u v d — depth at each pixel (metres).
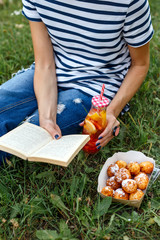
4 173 1.71
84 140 1.43
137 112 2.07
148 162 1.59
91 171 1.71
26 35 3.05
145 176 1.51
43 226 1.47
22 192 1.59
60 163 1.29
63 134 1.75
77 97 1.73
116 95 1.72
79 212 1.47
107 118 1.63
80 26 1.57
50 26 1.66
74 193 1.58
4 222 1.45
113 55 1.68
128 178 1.50
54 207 1.51
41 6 1.59
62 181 1.63
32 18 1.71
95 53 1.67
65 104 1.71
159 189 1.59
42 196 1.56
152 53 2.64
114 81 1.78
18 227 1.44
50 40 1.82
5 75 2.54
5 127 1.62
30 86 1.82
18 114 1.72
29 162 1.76
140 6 1.44
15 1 3.88
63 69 1.83
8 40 2.93
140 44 1.58
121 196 1.45
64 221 1.42
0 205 1.56
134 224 1.45
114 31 1.53
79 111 1.72
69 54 1.79
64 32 1.65
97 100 1.52
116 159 1.67
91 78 1.76
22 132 1.50
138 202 1.43
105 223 1.47
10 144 1.39
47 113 1.66
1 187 1.59
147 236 1.41
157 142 1.94
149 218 1.48
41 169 1.74
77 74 1.78
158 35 2.98
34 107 1.80
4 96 1.71
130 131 1.94
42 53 1.79
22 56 2.71
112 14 1.47
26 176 1.72
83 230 1.43
